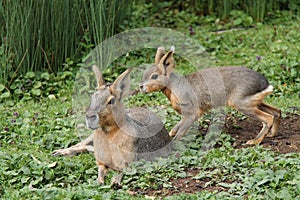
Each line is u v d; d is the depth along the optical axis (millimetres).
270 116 11148
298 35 16547
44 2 13922
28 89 14008
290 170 9719
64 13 14266
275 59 15086
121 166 9883
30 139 11555
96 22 14281
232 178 9656
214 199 8859
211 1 17969
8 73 13992
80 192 8992
